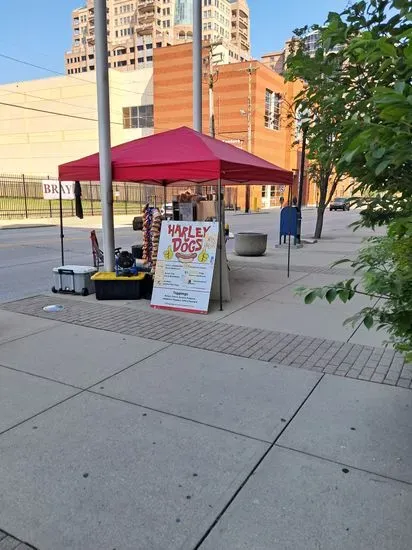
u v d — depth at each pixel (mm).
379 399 3625
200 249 6371
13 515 2359
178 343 4980
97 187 43031
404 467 2738
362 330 5473
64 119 52219
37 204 37719
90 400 3617
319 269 9922
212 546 2162
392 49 1631
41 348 4809
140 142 7484
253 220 28969
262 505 2430
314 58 2205
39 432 3146
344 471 2709
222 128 45375
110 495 2506
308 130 2521
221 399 3635
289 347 4867
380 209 2266
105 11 6699
